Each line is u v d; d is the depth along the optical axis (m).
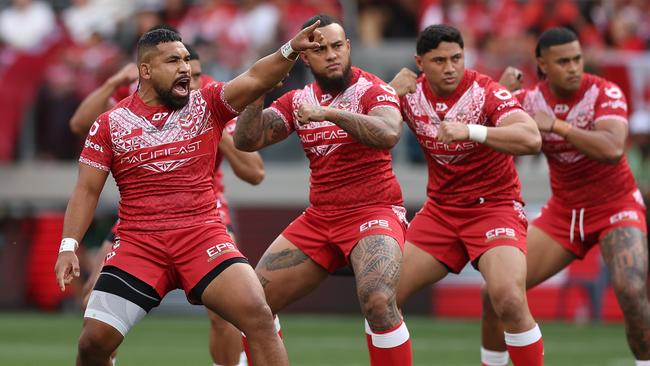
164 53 23.09
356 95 25.53
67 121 55.34
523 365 25.59
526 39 53.50
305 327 48.22
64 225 23.34
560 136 28.86
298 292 26.67
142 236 23.41
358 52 54.28
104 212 52.47
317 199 26.30
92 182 23.50
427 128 27.22
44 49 54.38
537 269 30.19
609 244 29.14
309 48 22.83
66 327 48.22
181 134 23.34
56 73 55.00
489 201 27.14
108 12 59.34
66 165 55.75
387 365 24.66
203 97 23.61
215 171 30.45
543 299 50.91
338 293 52.72
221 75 53.22
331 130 25.64
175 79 23.09
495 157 26.98
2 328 47.78
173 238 23.28
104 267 23.59
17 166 55.53
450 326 48.69
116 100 30.50
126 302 23.12
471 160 26.94
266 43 54.62
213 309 23.23
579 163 29.38
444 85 26.61
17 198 55.59
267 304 24.78
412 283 27.45
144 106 23.47
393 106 25.02
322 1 56.16
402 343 24.61
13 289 54.66
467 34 55.31
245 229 52.75
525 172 53.34
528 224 30.31
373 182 25.86
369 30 57.44
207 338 44.69
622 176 29.42
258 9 56.19
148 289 23.27
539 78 30.58
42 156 55.78
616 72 51.25
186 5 57.09
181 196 23.38
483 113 26.75
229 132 29.33
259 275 26.50
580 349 41.28
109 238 28.81
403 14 57.56
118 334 23.16
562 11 55.69
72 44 55.31
